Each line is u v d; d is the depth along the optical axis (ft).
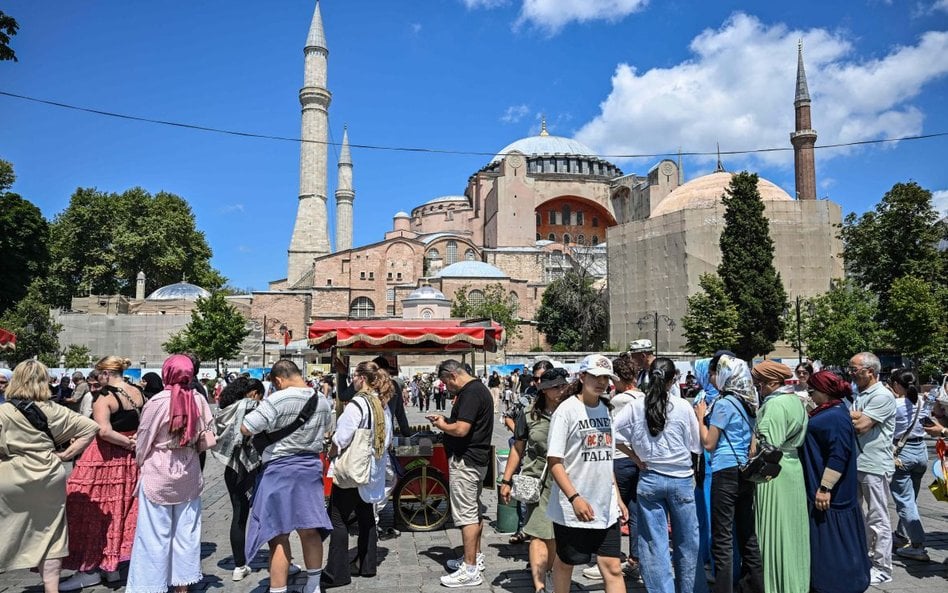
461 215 323.98
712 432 21.08
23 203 132.16
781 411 20.70
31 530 21.03
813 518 21.56
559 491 18.47
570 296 219.41
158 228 270.05
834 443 21.17
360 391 24.99
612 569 18.21
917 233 120.57
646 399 20.03
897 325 106.22
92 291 267.59
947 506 36.40
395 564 26.32
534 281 263.70
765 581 20.98
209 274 300.20
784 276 156.87
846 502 21.30
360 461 23.38
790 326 124.36
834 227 161.17
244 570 24.73
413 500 31.78
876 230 123.85
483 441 24.52
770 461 19.65
